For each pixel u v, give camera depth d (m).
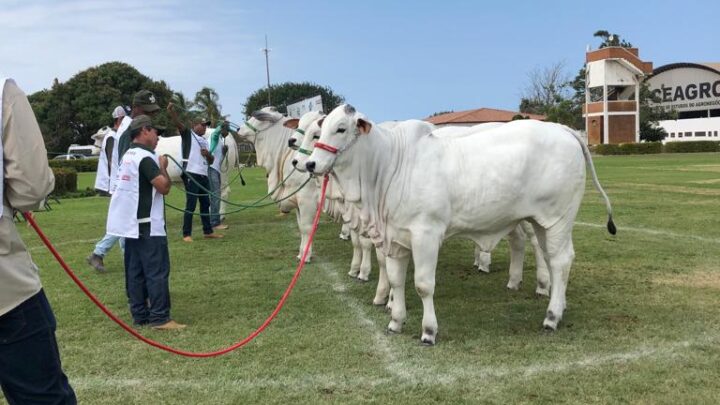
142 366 4.87
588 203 14.57
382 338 5.43
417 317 6.09
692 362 4.68
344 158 5.20
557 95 72.00
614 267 7.89
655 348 5.00
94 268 8.57
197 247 10.19
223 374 4.67
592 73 59.16
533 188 5.44
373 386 4.39
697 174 23.81
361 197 5.27
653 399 4.06
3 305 2.72
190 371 4.75
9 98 2.64
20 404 2.92
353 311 6.32
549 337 5.35
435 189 5.14
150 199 5.79
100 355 5.13
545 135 5.50
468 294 6.94
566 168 5.48
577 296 6.62
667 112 74.56
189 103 56.72
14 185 2.68
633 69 57.50
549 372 4.56
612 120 58.31
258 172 33.47
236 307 6.55
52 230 12.91
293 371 4.71
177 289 7.35
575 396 4.14
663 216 12.20
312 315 6.20
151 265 5.78
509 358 4.87
